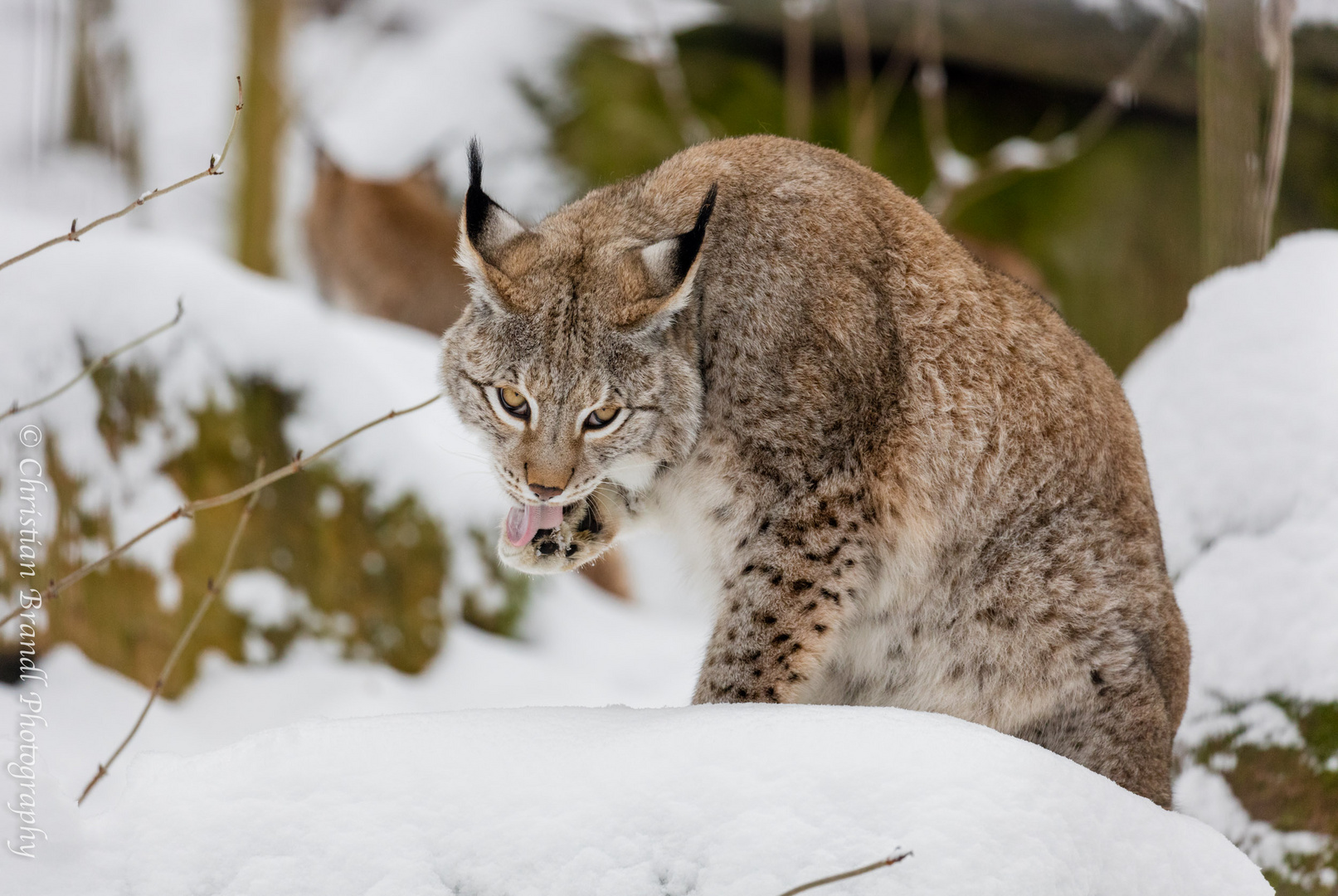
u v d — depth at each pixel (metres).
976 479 7.79
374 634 12.45
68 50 27.09
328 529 12.36
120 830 5.31
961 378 7.82
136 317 12.05
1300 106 18.25
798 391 7.65
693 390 7.85
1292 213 18.19
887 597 7.92
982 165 20.80
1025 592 7.79
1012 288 8.32
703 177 8.21
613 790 5.40
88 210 25.05
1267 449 10.12
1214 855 5.72
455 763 5.54
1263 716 9.30
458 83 20.95
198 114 27.22
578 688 12.55
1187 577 10.04
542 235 8.11
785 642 7.65
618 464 7.86
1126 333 20.58
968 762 5.48
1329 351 10.33
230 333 12.35
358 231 20.78
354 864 5.15
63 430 11.55
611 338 7.58
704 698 7.77
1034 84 21.27
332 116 23.75
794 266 7.79
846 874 4.79
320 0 29.20
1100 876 5.33
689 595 8.52
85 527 11.53
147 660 11.59
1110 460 8.12
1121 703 7.81
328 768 5.51
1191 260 20.59
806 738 5.62
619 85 20.66
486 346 7.77
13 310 11.74
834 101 21.44
